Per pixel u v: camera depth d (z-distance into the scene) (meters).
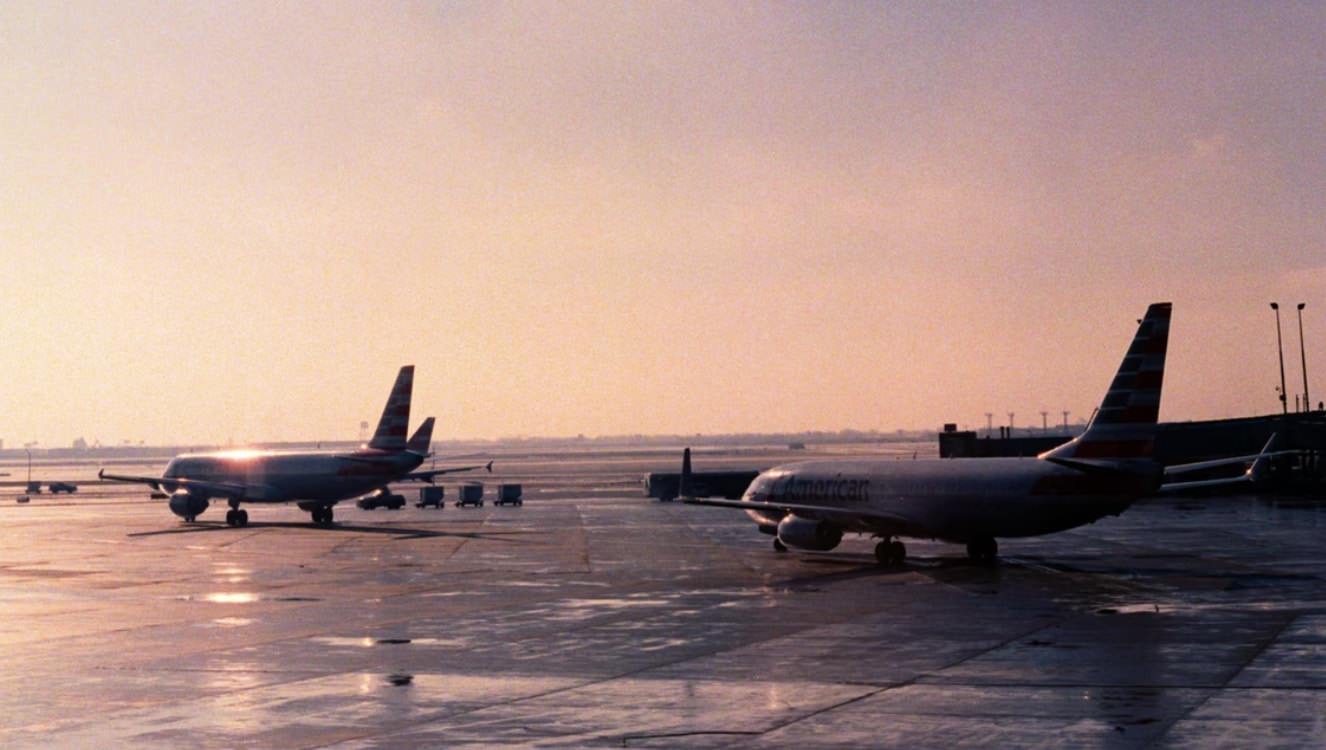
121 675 33.94
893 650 36.03
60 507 152.38
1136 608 44.12
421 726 26.83
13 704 29.94
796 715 27.25
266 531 98.00
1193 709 26.81
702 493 148.25
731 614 45.09
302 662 35.72
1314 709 26.61
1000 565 61.75
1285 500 117.06
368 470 106.31
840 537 67.12
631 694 30.11
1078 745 23.77
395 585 57.22
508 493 141.50
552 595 52.31
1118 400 56.75
